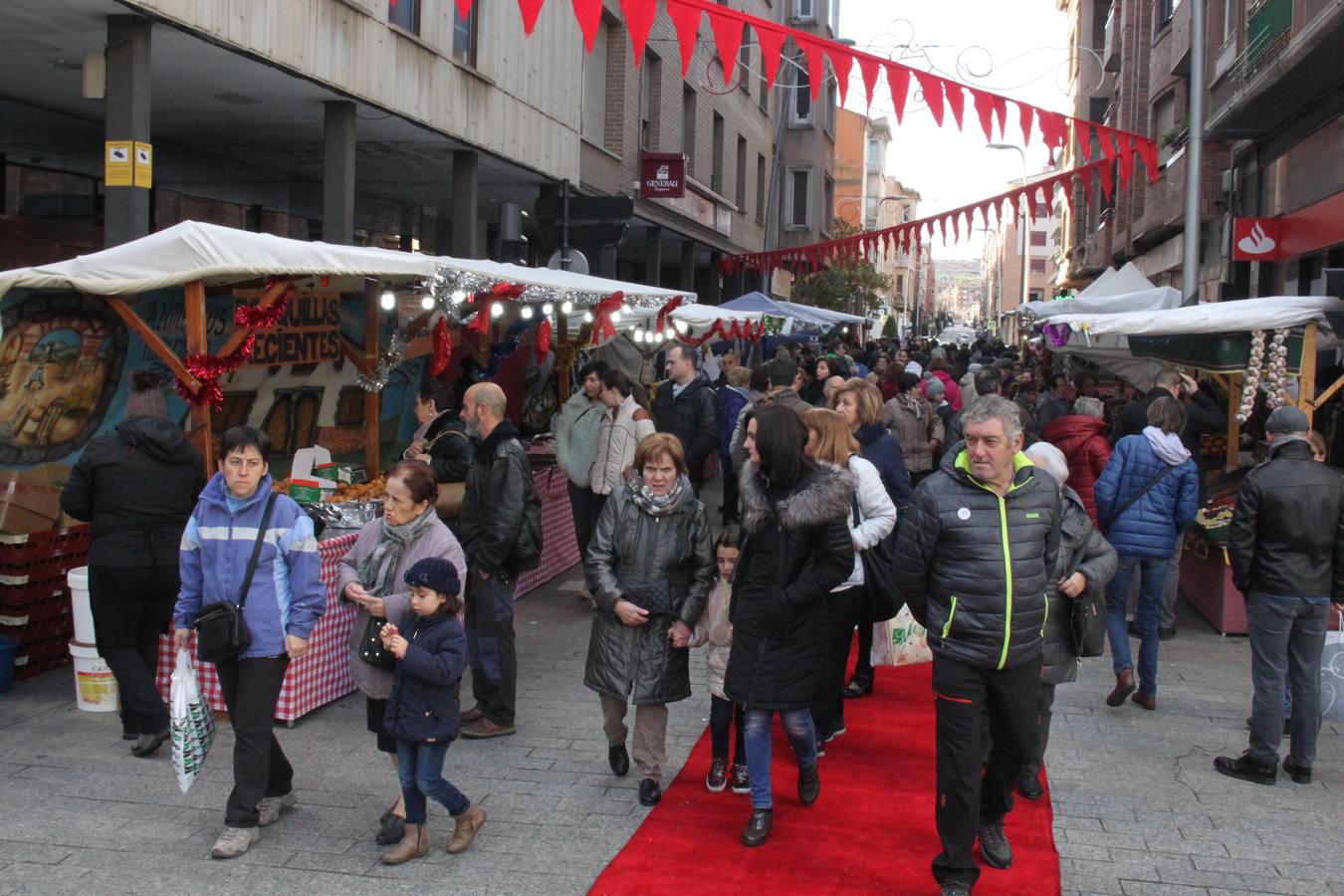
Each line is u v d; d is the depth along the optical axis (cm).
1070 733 636
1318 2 1119
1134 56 2683
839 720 605
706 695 701
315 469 873
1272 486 552
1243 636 847
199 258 609
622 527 524
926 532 434
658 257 2134
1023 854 477
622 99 1922
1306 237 1361
